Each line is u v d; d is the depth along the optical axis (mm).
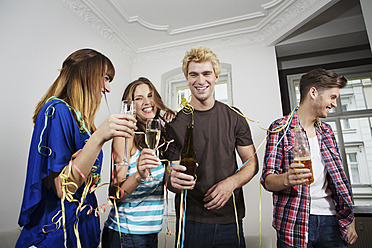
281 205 1159
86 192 749
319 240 1104
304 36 2791
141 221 1089
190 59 1204
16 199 1662
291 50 3029
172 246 1864
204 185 1112
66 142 714
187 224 1086
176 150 1189
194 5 2562
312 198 1148
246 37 3018
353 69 2881
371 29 1778
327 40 2789
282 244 1118
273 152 1210
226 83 3164
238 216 1125
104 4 2500
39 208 709
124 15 2648
